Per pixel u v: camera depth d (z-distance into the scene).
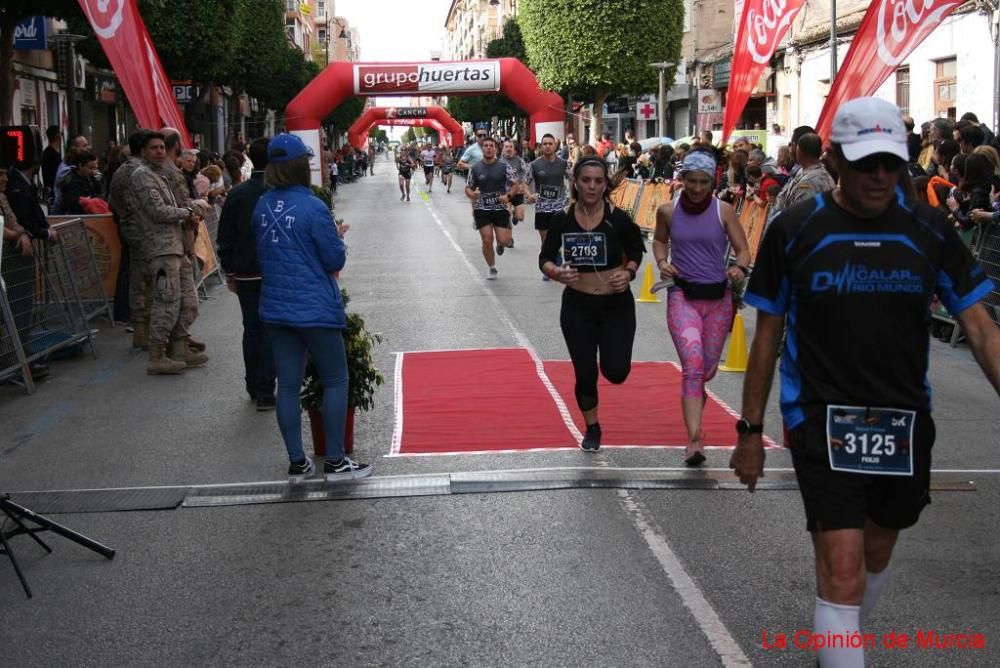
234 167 13.77
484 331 11.52
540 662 4.11
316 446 6.90
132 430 7.80
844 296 3.39
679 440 7.25
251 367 8.35
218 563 5.19
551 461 6.76
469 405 8.27
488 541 5.39
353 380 6.79
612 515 5.72
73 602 4.77
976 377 9.29
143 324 10.90
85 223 12.43
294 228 6.14
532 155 34.56
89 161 13.02
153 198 9.38
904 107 25.06
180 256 9.68
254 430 7.73
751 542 5.31
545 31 36.47
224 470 6.75
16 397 8.98
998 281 10.17
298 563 5.17
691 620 4.45
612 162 29.62
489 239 15.62
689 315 6.64
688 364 6.56
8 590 4.92
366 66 31.03
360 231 25.05
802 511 5.74
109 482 6.54
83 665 4.17
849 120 3.32
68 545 5.47
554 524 5.60
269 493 6.16
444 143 85.25
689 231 6.60
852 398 3.41
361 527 5.64
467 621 4.48
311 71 66.06
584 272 6.71
